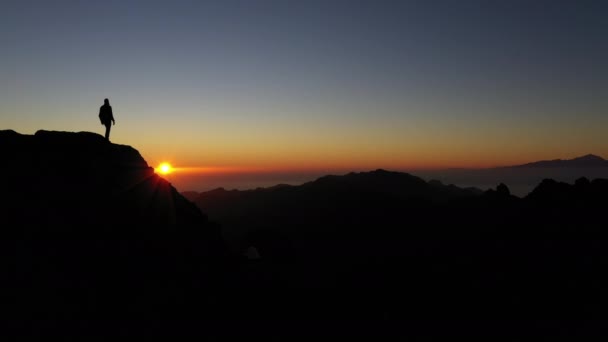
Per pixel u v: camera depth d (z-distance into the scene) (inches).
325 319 1355.8
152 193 1551.4
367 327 1352.1
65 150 1429.6
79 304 879.7
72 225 1107.9
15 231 979.3
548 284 1636.3
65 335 783.1
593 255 1814.7
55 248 995.9
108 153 1546.5
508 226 2723.9
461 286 1830.7
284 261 2365.9
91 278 973.2
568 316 1338.6
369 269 2657.5
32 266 900.6
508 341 1229.1
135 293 1020.5
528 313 1418.6
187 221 1590.8
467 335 1299.2
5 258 885.8
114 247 1130.7
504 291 1681.8
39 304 818.8
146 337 893.8
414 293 1855.3
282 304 1406.3
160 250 1272.1
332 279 2050.9
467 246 2586.1
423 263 2456.9
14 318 759.7
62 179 1275.8
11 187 1128.8
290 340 1136.8
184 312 1072.8
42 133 1492.4
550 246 2076.8
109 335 842.8
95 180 1357.0
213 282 1327.5
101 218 1208.8
